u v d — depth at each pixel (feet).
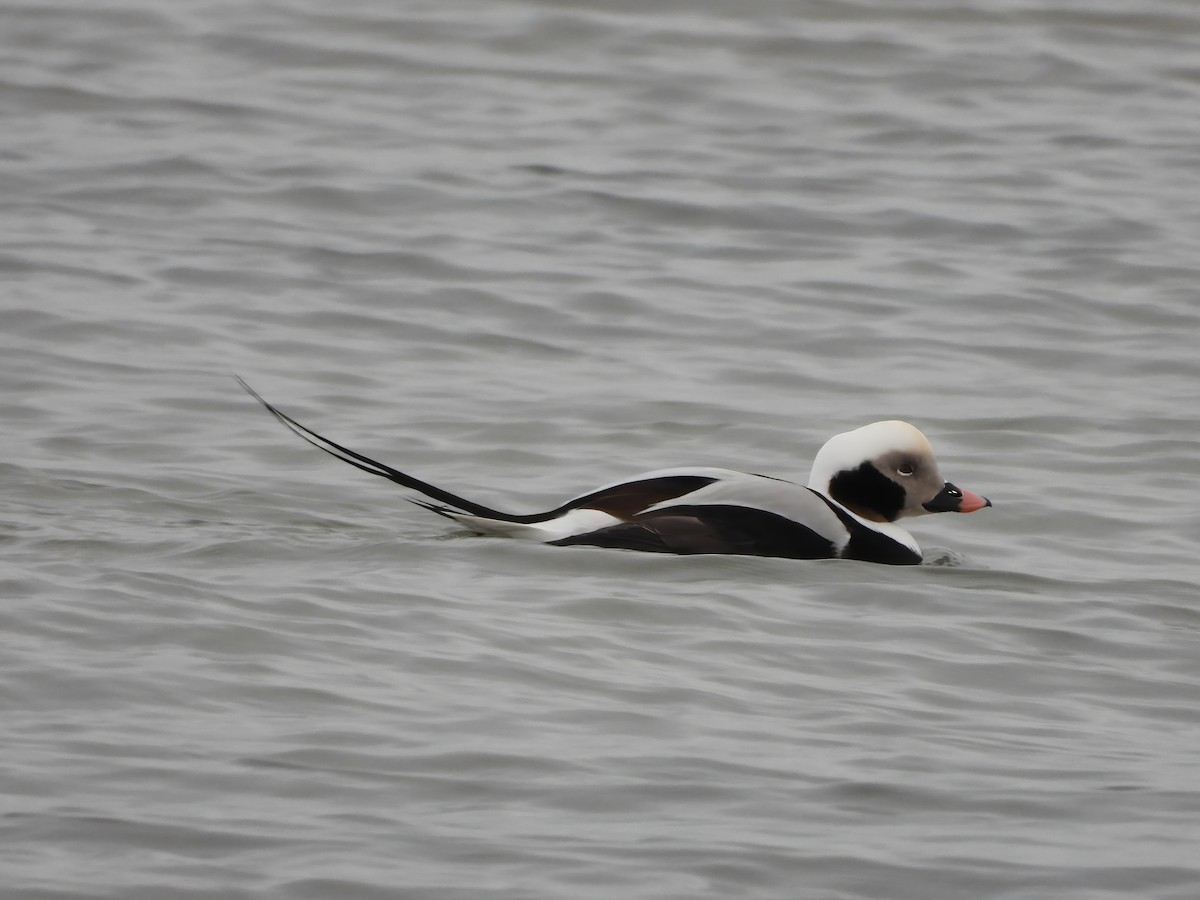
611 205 67.51
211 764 26.58
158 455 45.70
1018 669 32.96
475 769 27.02
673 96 78.79
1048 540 42.57
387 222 65.41
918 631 34.58
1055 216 67.36
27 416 48.24
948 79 81.10
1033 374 54.65
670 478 40.06
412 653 31.60
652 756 27.89
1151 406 51.98
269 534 38.60
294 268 60.95
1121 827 26.09
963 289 61.21
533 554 37.55
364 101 77.30
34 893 22.61
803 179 70.49
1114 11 88.07
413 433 48.60
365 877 23.50
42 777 25.82
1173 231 66.08
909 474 41.55
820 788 27.04
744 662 32.45
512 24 85.87
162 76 78.84
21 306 56.24
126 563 35.78
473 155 71.82
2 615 31.91
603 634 33.35
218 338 55.06
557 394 51.98
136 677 29.63
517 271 61.52
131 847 23.95
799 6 88.43
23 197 66.03
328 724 28.30
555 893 23.38
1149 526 43.37
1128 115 78.02
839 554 39.32
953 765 28.22
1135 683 32.58
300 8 87.15
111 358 53.01
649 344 56.34
